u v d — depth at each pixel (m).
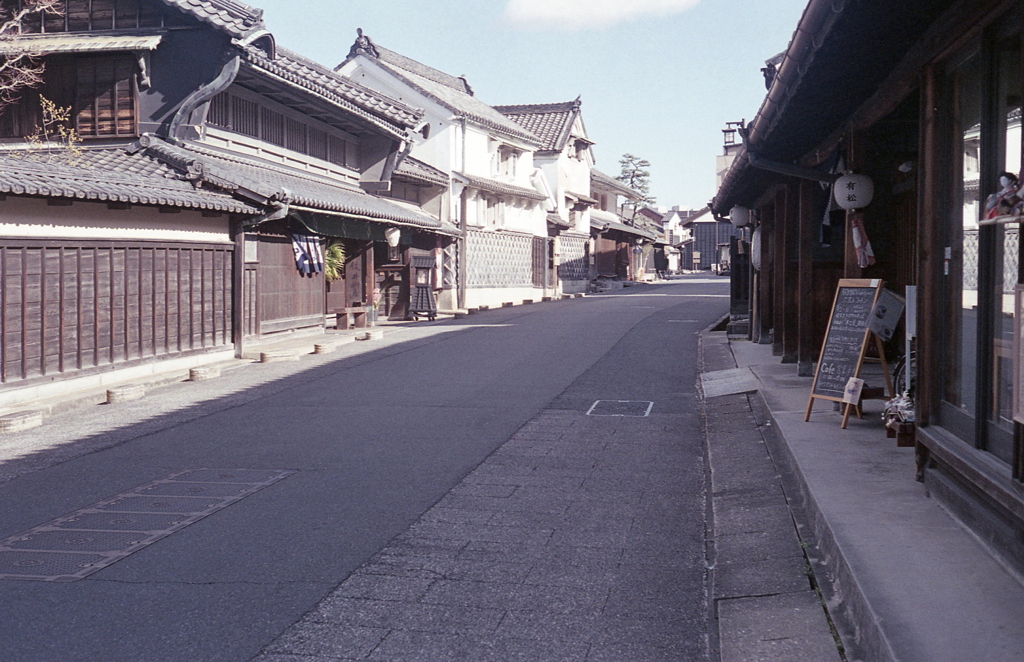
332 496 6.74
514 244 35.34
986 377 4.50
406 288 25.69
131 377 13.00
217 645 4.06
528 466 7.63
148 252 13.48
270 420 10.09
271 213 15.83
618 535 5.68
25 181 10.24
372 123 22.14
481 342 18.28
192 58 15.95
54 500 6.82
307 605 4.54
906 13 4.82
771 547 5.15
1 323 10.60
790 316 12.82
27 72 15.24
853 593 3.93
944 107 5.15
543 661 3.86
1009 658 3.11
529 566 5.09
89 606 4.58
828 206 9.90
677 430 9.19
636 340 18.17
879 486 5.56
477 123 31.48
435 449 8.36
